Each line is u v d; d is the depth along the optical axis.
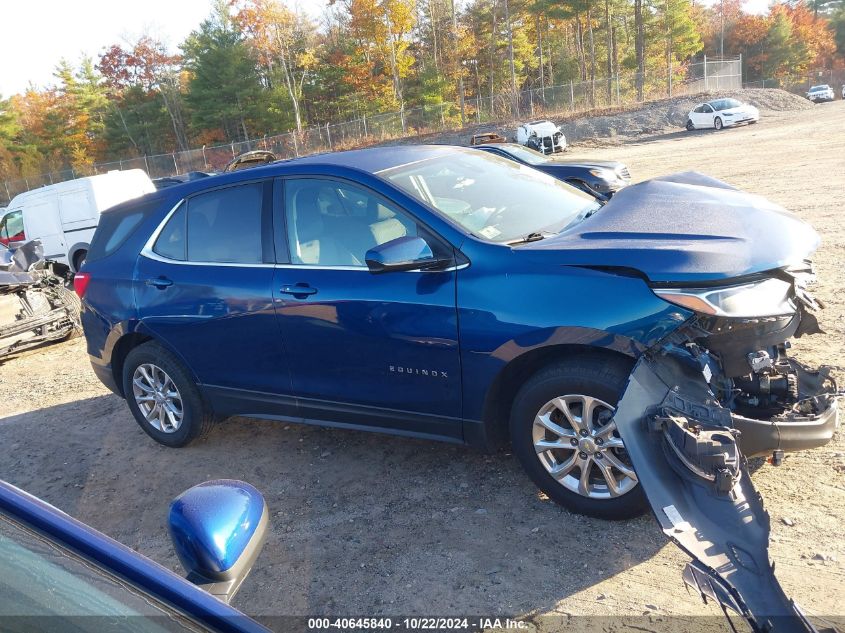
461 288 3.37
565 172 11.41
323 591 3.13
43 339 8.97
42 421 6.06
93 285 4.95
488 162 4.50
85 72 67.44
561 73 72.69
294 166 4.13
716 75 45.56
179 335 4.51
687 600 2.71
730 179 14.34
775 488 3.32
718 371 3.09
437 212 3.59
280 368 4.13
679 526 2.49
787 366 3.41
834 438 3.67
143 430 5.20
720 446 2.52
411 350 3.55
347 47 60.69
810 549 2.89
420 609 2.90
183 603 1.42
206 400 4.66
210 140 62.34
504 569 3.07
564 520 3.34
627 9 62.00
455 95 66.88
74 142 66.50
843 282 6.40
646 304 2.95
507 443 4.07
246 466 4.51
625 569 2.95
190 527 1.62
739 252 2.97
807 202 10.53
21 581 1.28
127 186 14.65
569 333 3.08
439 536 3.39
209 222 4.43
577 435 3.20
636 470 2.70
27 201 14.55
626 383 2.93
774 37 74.31
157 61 66.88
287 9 60.69
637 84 44.91
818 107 38.41
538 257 3.25
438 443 4.37
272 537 3.63
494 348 3.28
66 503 4.42
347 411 3.96
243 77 60.44
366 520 3.64
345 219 3.85
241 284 4.14
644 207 3.58
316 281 3.84
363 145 45.66
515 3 62.09
